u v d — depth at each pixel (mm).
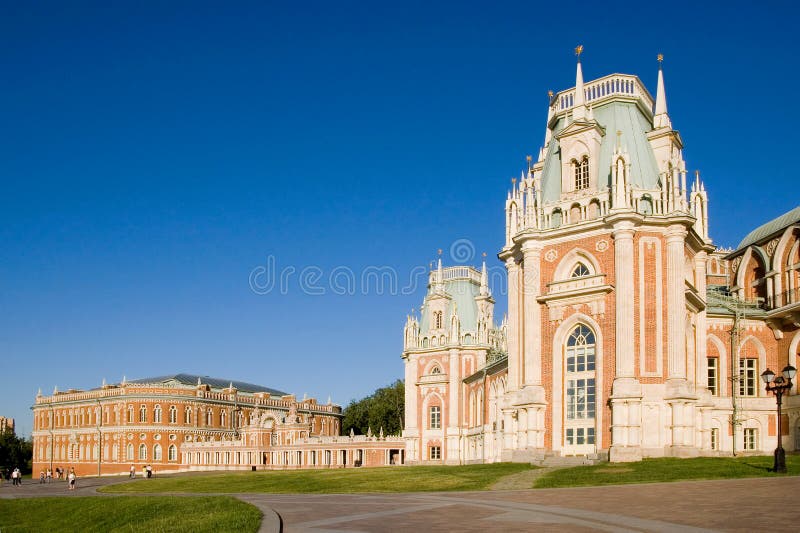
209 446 129750
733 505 24172
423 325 95562
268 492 46406
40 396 157750
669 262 50344
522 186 57594
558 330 52812
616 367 49375
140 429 136625
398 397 145375
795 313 57500
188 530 25266
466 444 88688
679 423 48125
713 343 59656
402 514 26062
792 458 44438
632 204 51812
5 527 42656
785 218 65625
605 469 41406
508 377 56094
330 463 112812
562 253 53688
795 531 19078
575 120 55281
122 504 40219
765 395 59188
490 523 22734
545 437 52250
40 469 153625
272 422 124812
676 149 57281
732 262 68625
